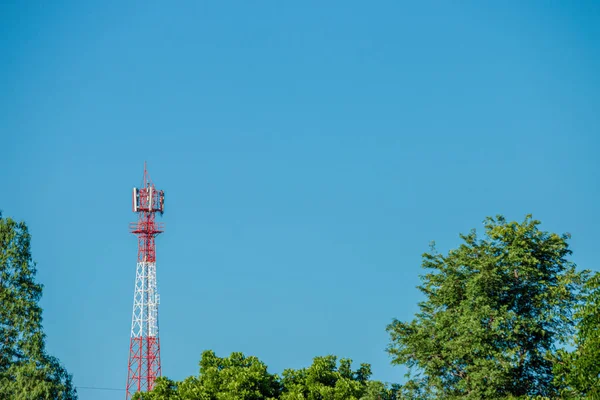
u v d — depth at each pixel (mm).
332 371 57562
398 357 52500
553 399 48219
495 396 48562
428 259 55969
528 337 51719
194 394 53906
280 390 56750
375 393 51906
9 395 58156
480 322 49719
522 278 52781
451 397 48500
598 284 45125
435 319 52844
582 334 44719
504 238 53938
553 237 53562
